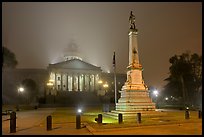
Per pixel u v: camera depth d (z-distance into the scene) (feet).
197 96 207.72
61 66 355.97
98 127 61.11
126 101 92.22
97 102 269.23
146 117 86.28
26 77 355.15
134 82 96.53
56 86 346.54
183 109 171.22
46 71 364.38
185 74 204.33
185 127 64.28
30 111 168.04
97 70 364.79
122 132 55.93
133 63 98.02
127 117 84.84
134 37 100.37
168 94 235.61
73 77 357.00
